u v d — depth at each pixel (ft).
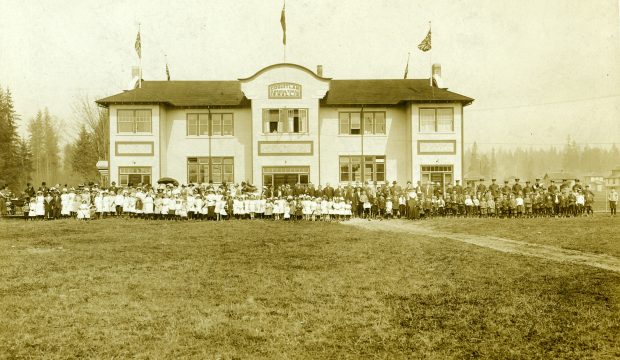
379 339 31.65
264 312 36.88
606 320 33.91
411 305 38.42
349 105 138.82
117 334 32.32
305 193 117.80
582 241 66.90
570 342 30.42
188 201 104.06
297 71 136.36
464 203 110.11
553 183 109.81
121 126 135.33
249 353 29.45
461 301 39.09
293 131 136.46
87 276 47.91
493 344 30.50
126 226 89.97
